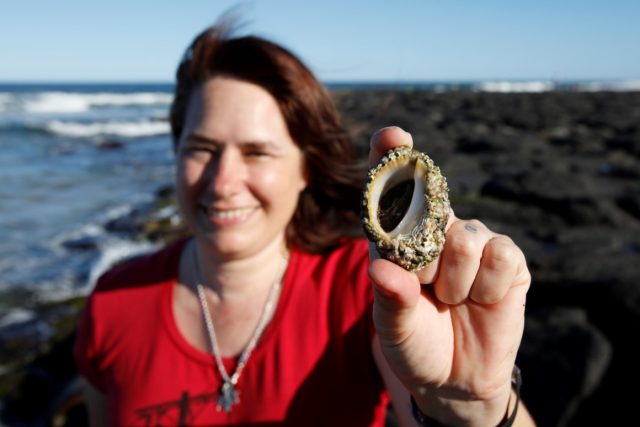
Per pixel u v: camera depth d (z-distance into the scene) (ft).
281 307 1.77
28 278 7.23
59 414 3.88
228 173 1.76
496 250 1.02
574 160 10.70
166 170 16.90
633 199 6.84
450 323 1.10
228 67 1.79
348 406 1.68
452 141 14.14
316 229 1.99
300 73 1.83
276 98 1.81
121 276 2.02
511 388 1.21
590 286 4.18
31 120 32.55
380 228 1.14
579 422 2.96
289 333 1.73
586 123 18.63
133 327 1.87
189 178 1.82
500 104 27.99
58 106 43.45
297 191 1.93
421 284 1.11
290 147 1.86
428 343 1.07
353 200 2.07
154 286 1.94
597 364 3.21
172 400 1.74
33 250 8.50
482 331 1.09
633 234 5.75
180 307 1.87
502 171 9.40
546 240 5.65
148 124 33.24
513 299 1.07
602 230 5.89
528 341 3.55
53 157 19.84
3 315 5.95
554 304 4.19
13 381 4.59
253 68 1.77
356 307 1.70
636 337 3.49
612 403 3.00
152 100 55.26
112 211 11.03
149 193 13.07
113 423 1.82
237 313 1.79
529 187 7.32
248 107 1.76
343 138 2.02
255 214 1.80
